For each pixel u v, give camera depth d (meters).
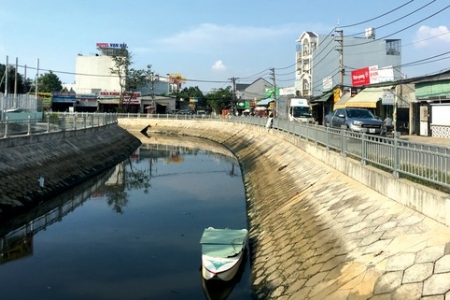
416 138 26.19
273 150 31.55
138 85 84.25
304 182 18.28
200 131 68.62
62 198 23.44
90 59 89.62
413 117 30.45
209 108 100.69
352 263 9.18
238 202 23.31
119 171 34.34
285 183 20.64
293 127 28.97
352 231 10.59
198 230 17.91
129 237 17.03
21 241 16.61
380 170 12.37
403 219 9.65
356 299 7.91
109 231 17.86
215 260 11.86
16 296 11.66
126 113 79.06
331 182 15.57
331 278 9.23
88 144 36.44
